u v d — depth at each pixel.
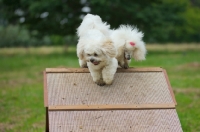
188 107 11.28
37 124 9.45
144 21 31.00
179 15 36.16
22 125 9.33
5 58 28.38
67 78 6.79
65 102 6.30
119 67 7.43
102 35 6.70
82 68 7.08
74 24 30.52
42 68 21.67
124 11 30.91
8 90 14.55
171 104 6.46
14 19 32.88
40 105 11.91
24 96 13.32
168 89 6.79
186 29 42.47
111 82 6.69
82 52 6.58
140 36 7.26
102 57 6.39
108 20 31.11
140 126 6.03
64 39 41.84
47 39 44.91
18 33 40.50
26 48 38.47
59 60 25.62
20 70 21.23
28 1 29.12
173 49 40.00
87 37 6.61
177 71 20.50
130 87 6.75
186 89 14.48
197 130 8.71
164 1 36.41
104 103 6.36
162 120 6.17
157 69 7.22
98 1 27.39
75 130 5.83
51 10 28.69
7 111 10.96
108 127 5.95
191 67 21.98
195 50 38.94
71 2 30.50
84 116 6.07
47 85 6.60
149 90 6.73
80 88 6.61
